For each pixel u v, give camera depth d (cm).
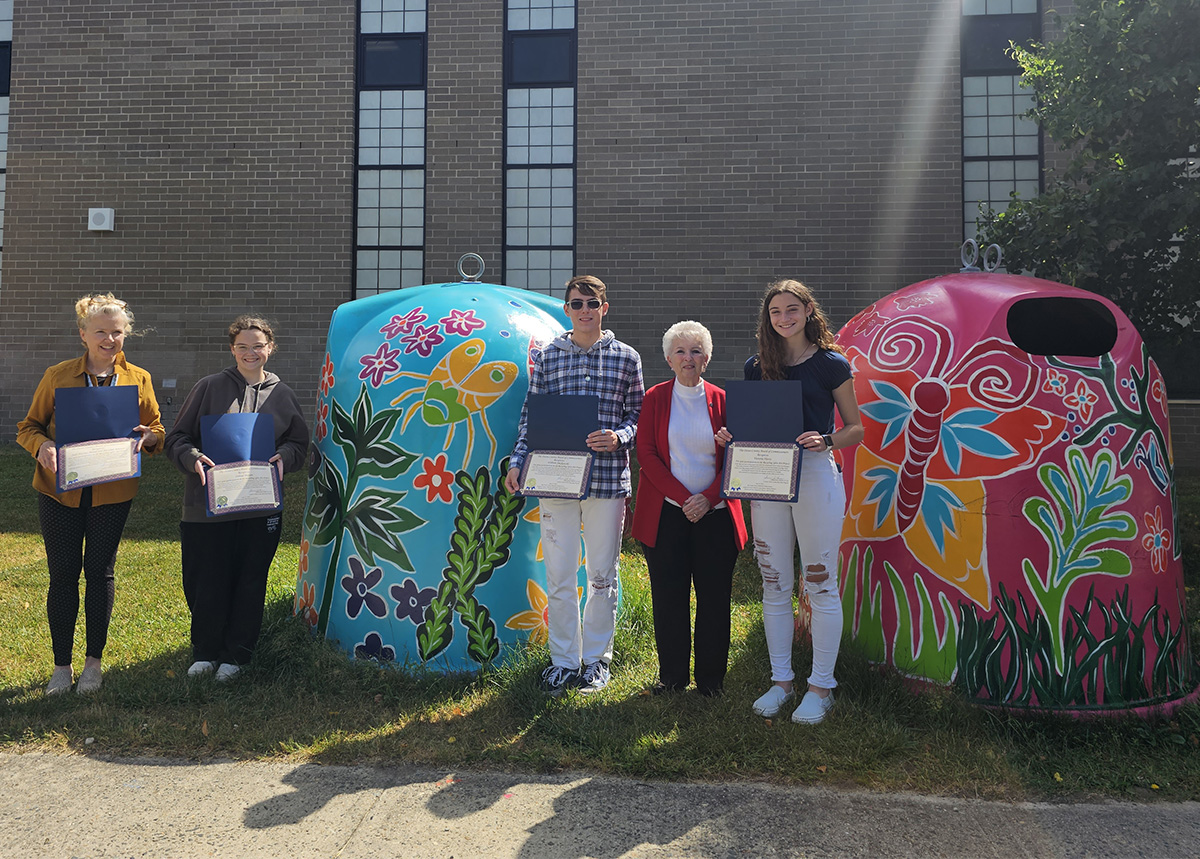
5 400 1173
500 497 375
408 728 321
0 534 676
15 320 1173
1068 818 258
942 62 1073
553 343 359
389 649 372
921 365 345
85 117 1168
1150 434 336
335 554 388
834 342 327
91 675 357
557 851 240
